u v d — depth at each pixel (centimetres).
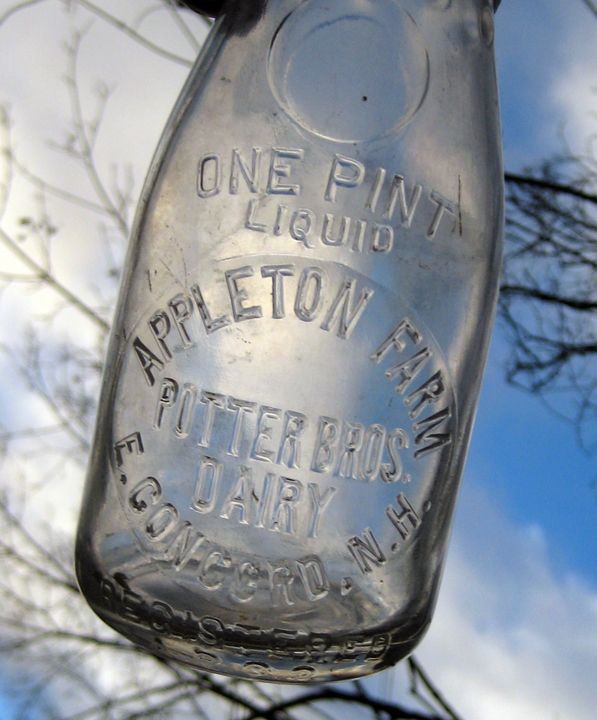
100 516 24
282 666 24
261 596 23
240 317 24
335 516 23
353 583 23
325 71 24
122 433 24
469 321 24
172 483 23
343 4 24
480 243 25
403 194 24
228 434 23
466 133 24
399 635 24
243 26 25
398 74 24
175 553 23
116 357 24
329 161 24
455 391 24
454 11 24
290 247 24
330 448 23
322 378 23
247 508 23
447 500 24
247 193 24
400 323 24
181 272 24
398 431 24
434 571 24
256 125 24
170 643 24
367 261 24
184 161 25
